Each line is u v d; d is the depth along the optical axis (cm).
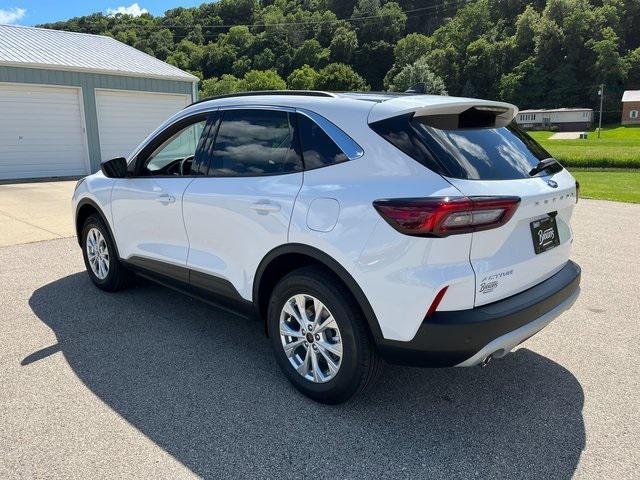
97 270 491
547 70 10244
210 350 366
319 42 11812
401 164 256
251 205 309
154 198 387
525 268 273
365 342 270
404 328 249
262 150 321
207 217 342
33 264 584
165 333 395
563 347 382
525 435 270
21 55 1545
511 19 12431
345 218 264
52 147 1565
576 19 10050
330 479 235
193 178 361
